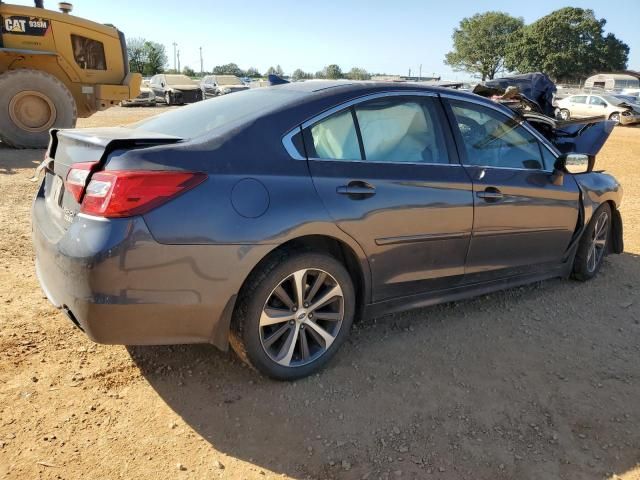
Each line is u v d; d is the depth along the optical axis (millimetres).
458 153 3637
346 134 3174
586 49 69312
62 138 3051
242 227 2672
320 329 3113
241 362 3260
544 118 4641
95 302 2480
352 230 3025
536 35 70375
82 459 2434
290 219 2795
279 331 2973
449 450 2611
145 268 2510
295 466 2475
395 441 2656
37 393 2859
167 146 2648
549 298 4453
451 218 3471
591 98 26172
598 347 3664
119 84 12445
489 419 2850
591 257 4793
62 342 3361
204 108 3500
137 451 2506
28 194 6914
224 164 2717
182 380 3059
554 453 2619
